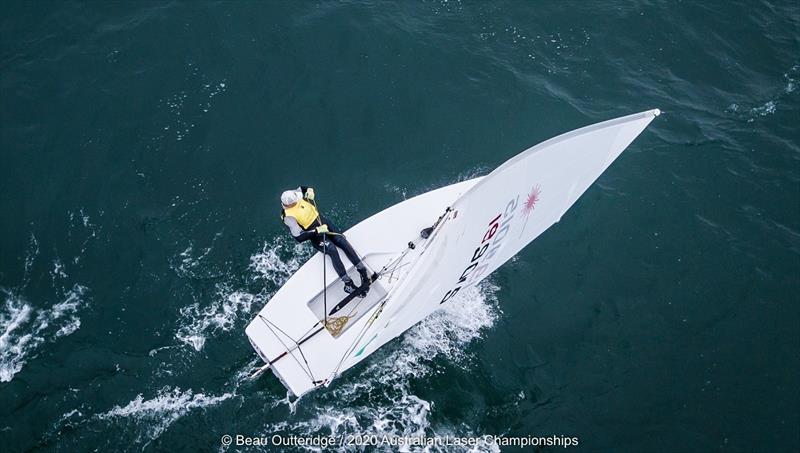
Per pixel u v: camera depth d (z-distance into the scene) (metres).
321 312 14.25
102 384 13.97
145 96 17.95
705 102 18.48
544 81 18.73
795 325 15.02
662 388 14.29
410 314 13.34
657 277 15.70
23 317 14.80
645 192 16.91
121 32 19.03
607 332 15.00
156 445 13.31
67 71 18.31
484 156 17.39
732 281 15.62
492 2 20.00
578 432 13.74
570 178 12.56
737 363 14.56
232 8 19.58
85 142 17.22
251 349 14.48
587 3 20.05
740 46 19.53
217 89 18.16
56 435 13.38
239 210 16.34
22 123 17.47
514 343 14.82
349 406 13.86
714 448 13.58
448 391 14.12
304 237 13.73
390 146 17.48
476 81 18.62
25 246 15.73
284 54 18.86
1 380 13.95
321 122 17.80
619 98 18.52
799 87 18.72
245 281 15.34
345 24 19.50
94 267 15.49
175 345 14.49
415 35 19.42
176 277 15.37
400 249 14.72
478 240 12.51
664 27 19.78
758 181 17.09
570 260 15.96
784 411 13.97
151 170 16.86
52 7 19.45
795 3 20.00
